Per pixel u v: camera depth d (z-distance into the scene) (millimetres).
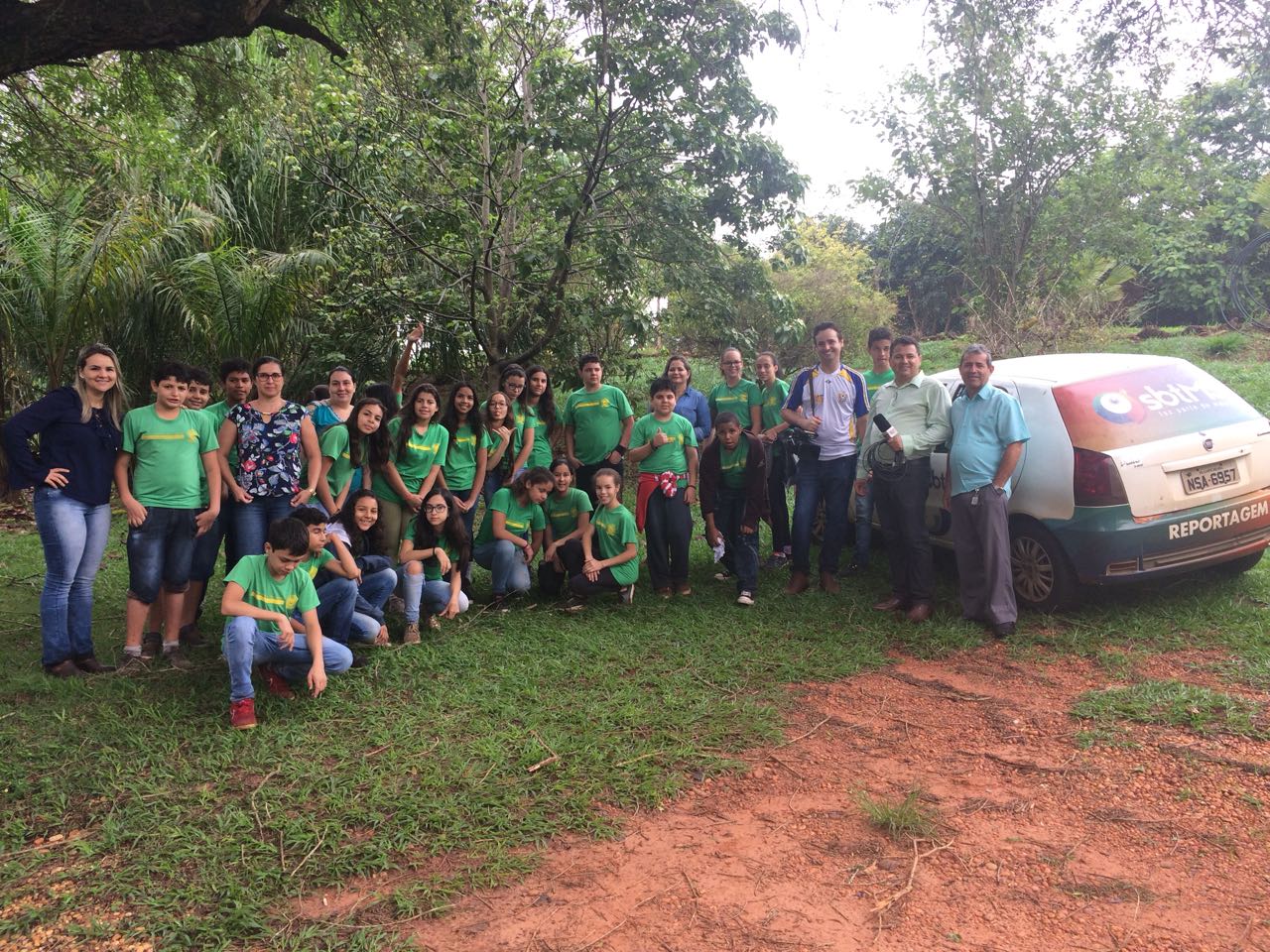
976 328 13602
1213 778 3564
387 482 5945
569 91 8609
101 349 4848
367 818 3432
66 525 4805
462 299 9953
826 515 6387
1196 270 20375
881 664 5059
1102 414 5414
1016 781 3672
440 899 2941
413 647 5355
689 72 8242
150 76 7773
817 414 6332
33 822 3471
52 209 10516
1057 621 5473
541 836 3340
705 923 2812
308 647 4551
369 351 10508
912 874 3045
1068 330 13375
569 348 10695
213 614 6184
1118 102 12766
